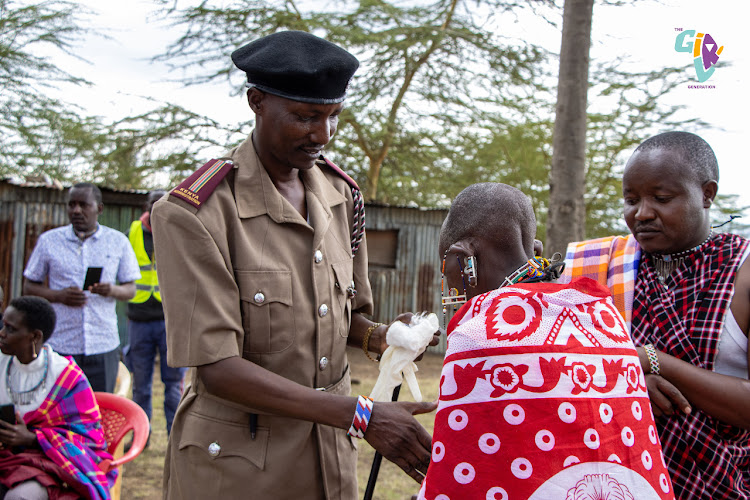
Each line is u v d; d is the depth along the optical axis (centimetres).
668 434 152
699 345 152
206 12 1287
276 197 163
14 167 1373
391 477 433
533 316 118
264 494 159
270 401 145
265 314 156
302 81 148
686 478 151
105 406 305
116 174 1418
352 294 183
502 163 1548
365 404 142
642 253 169
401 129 1472
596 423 112
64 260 407
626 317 165
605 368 117
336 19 1392
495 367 114
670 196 152
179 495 168
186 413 168
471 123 1513
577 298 120
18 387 267
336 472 170
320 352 167
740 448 152
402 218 987
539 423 110
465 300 135
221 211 156
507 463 109
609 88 1209
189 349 146
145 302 466
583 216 409
